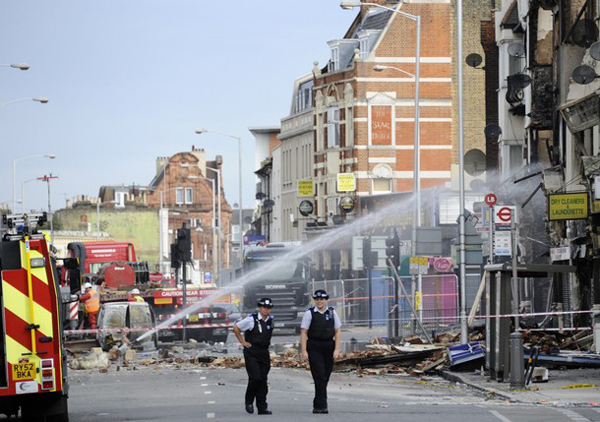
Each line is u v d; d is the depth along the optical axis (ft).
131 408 159.33
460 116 272.72
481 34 495.00
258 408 147.13
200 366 246.27
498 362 189.67
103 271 432.66
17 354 125.08
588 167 254.68
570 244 278.87
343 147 638.12
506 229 237.86
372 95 625.82
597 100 267.80
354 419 138.41
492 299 194.59
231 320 362.94
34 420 132.67
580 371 203.82
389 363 231.50
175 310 371.97
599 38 281.54
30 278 125.80
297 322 397.60
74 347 300.40
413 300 328.70
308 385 196.54
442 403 161.48
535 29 337.93
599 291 258.78
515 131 420.77
